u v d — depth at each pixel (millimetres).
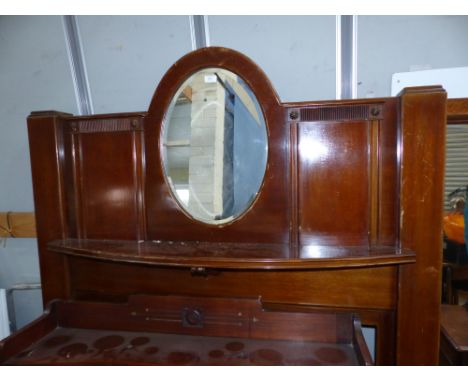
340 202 833
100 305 886
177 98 904
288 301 874
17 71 1155
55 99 1149
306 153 841
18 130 1191
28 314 1276
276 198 858
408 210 778
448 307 1079
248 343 800
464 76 872
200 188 904
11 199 1236
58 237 993
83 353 780
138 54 1056
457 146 1009
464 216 1041
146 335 852
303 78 958
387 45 906
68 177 993
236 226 884
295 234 853
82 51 1092
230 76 863
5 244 1254
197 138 898
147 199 945
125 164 956
